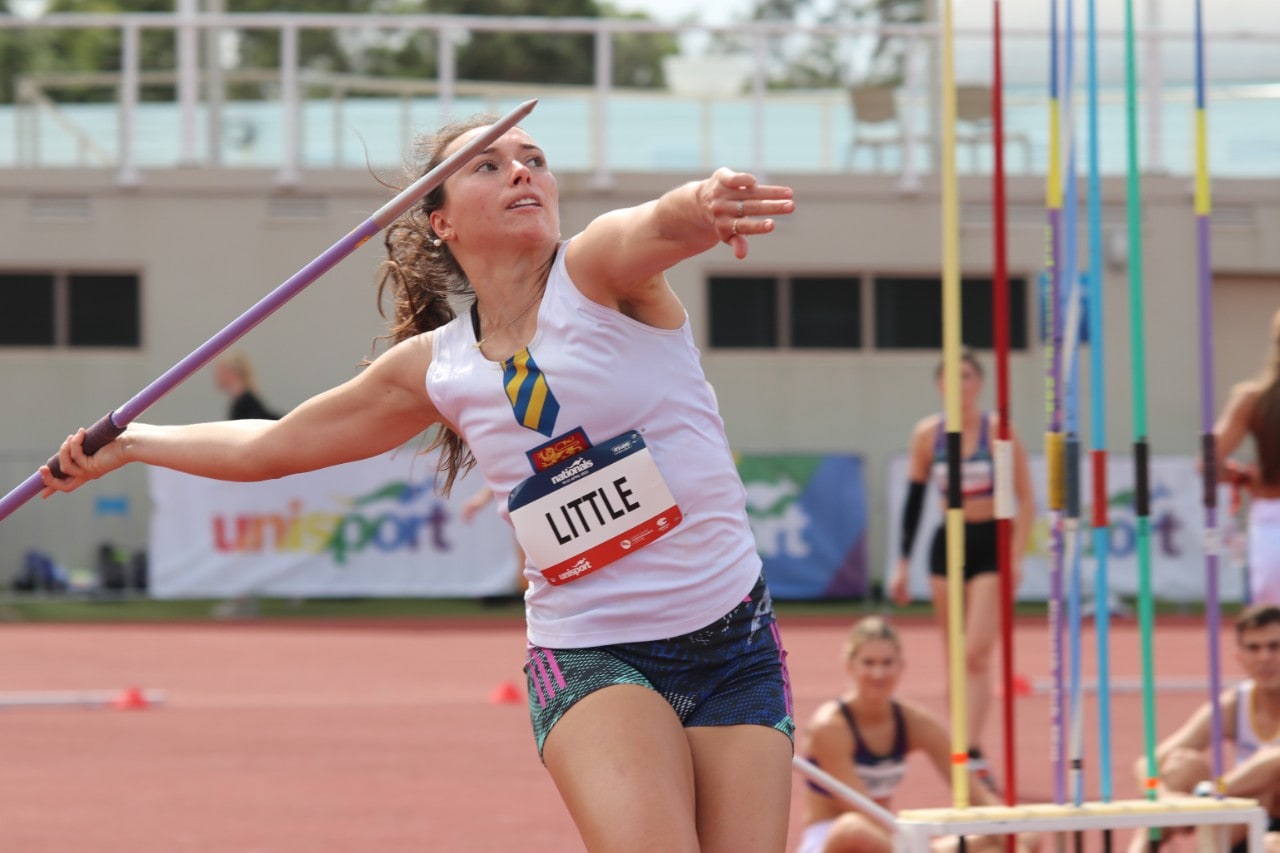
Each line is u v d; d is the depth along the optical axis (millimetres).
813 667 24766
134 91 37000
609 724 6527
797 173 38000
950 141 8500
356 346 36875
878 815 10281
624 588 6848
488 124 7484
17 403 36781
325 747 17828
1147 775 9023
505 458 6898
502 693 21391
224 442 7629
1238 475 13609
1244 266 38375
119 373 36844
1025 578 32562
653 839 6227
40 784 15664
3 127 38188
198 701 21438
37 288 36938
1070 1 8898
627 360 6719
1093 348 8977
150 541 32219
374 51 77875
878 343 38438
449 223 7043
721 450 7031
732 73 40812
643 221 6281
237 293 36812
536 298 6867
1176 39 39281
